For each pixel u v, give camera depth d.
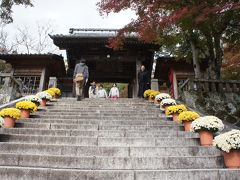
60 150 5.59
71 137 6.29
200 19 8.66
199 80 12.16
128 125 7.71
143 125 7.86
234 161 5.06
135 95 20.66
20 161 5.10
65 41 19.83
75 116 8.95
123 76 21.62
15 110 7.50
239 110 11.62
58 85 21.28
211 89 12.12
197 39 14.95
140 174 4.38
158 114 9.61
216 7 8.34
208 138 6.31
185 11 8.86
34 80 19.20
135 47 20.33
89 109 10.44
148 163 5.12
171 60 18.20
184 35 14.75
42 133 6.92
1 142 5.87
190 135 7.17
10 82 13.26
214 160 5.31
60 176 4.33
